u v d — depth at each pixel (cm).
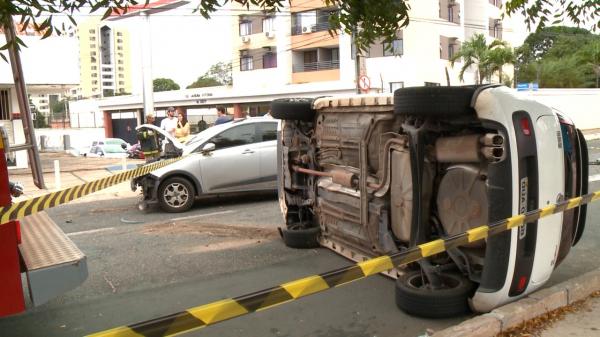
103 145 3088
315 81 4575
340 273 282
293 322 446
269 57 4966
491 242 404
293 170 680
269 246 694
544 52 6462
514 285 410
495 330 391
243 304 244
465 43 3991
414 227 448
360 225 544
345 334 422
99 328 450
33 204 382
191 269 607
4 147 333
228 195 1113
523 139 397
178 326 226
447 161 444
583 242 683
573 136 488
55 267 341
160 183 967
